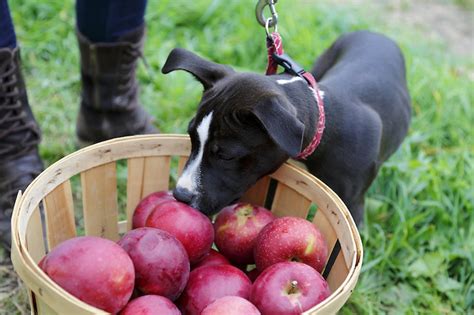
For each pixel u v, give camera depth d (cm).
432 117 159
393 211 133
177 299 96
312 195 103
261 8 110
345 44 138
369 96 121
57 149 138
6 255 117
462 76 182
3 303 111
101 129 136
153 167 107
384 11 220
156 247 91
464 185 136
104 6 124
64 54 162
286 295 90
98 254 85
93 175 102
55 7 174
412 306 118
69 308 79
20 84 117
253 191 113
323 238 99
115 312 86
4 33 112
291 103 102
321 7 196
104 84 132
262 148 102
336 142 112
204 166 103
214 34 175
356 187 116
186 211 99
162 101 151
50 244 98
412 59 176
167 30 175
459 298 120
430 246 127
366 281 120
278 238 98
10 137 117
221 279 94
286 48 171
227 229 103
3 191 118
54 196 97
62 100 150
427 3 232
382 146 123
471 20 224
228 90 102
